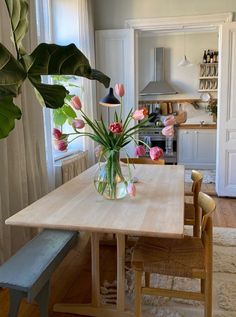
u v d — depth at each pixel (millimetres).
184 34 6723
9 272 1528
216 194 4527
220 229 3219
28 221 1562
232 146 4266
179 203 1786
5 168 2326
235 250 2725
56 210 1715
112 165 1851
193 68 6801
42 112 2859
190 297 1614
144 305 2014
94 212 1670
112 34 4520
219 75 4195
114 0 4543
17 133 2457
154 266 1624
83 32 4000
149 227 1451
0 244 2307
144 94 6887
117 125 1732
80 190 2105
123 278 1900
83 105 4102
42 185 2896
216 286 2195
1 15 2258
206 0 4297
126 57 4543
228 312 1919
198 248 1796
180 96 6957
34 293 1444
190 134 6457
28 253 1714
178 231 1401
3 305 2066
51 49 1211
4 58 1116
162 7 4422
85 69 1301
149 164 2982
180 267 1606
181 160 6594
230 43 4066
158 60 6852
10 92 1174
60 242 1847
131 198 1902
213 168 6484
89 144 4234
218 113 4285
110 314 1933
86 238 2891
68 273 2453
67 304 2008
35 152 2812
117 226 1471
